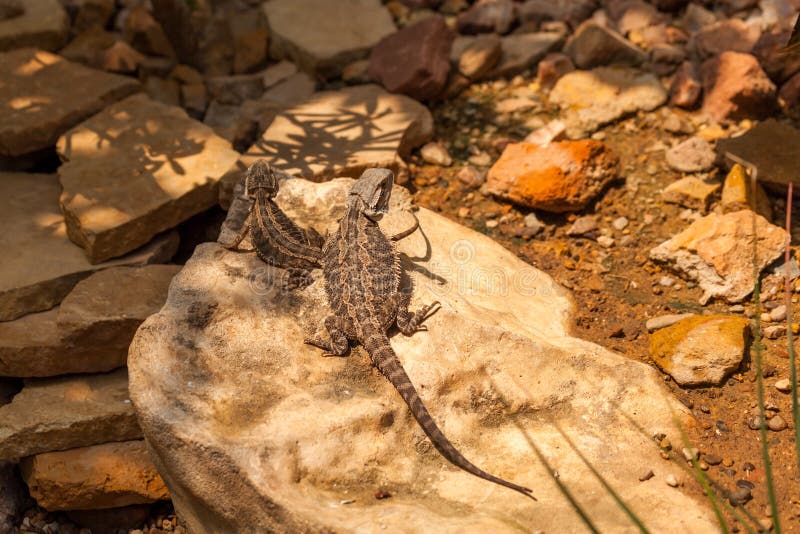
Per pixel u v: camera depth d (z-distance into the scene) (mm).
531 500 1616
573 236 2037
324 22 2422
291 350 1729
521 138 2195
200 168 2068
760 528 1575
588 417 1710
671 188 2049
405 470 1651
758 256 1896
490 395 1715
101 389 1915
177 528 1902
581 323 1895
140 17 2422
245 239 1862
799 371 1783
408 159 2174
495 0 2408
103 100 2219
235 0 2551
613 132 2186
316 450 1628
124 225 1968
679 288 1935
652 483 1646
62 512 1925
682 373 1789
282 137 2127
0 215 2062
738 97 2158
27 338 1905
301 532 1567
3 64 2275
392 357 1687
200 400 1668
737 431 1729
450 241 1897
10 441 1859
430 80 2238
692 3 2398
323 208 1913
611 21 2393
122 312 1892
